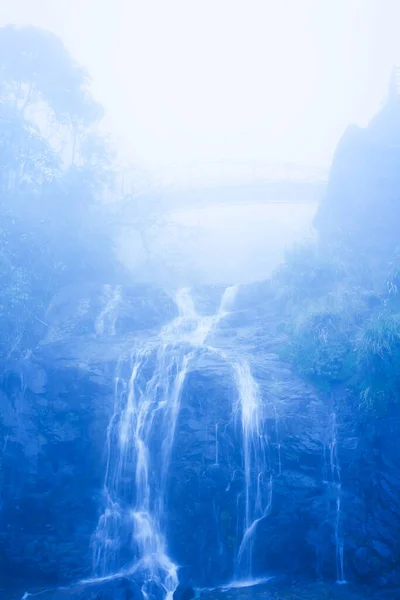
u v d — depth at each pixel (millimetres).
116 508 21281
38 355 24391
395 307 23531
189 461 20688
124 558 20609
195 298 31328
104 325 28438
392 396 18844
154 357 23547
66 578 19500
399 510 17594
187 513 20312
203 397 21484
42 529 20766
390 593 16312
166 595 18766
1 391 22797
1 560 20000
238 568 19203
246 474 20109
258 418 20484
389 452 18406
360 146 30406
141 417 22266
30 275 27844
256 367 22453
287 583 18000
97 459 21953
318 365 21719
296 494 19312
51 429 22250
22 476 21625
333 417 20141
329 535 18578
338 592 16797
